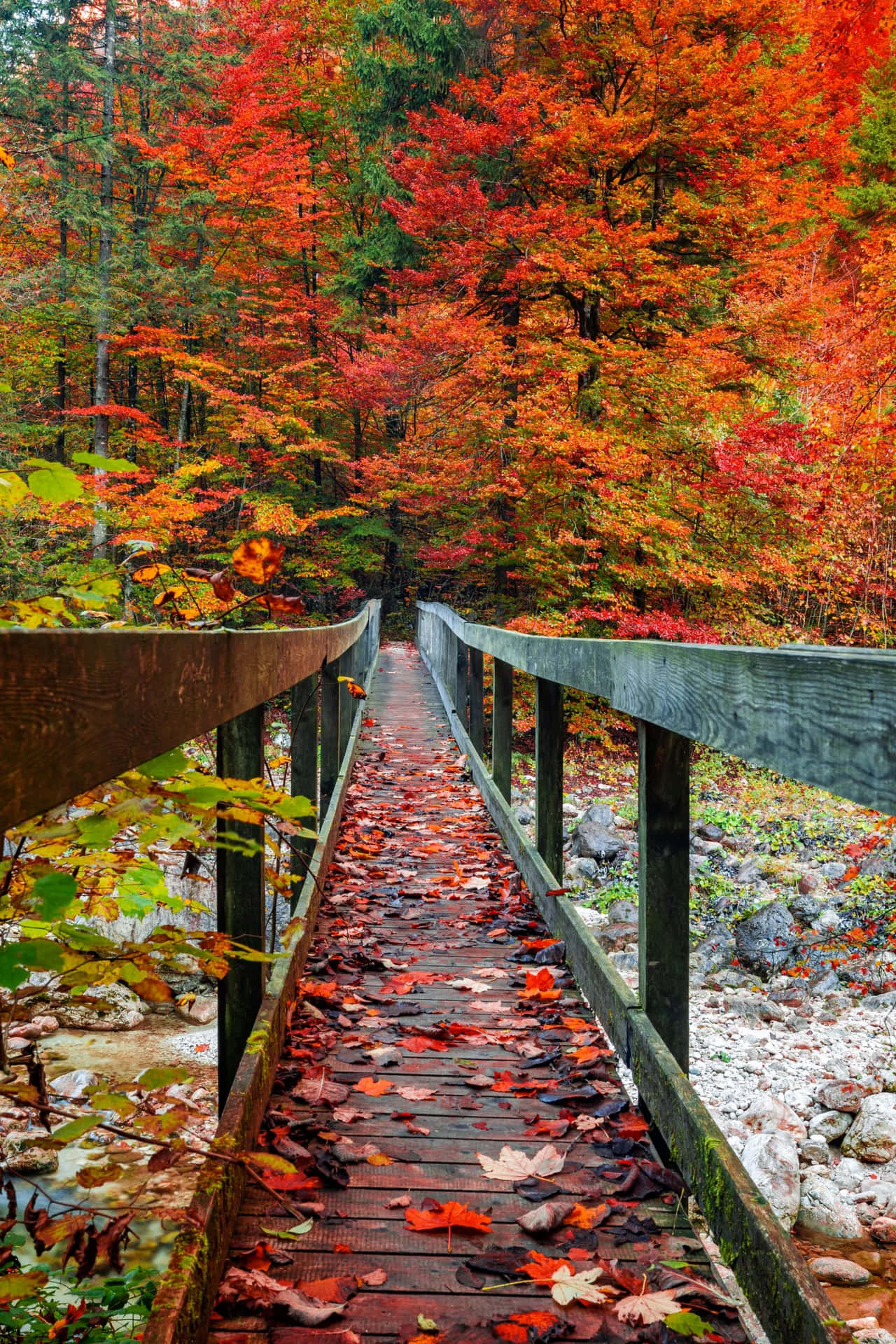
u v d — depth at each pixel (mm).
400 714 11312
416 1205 2090
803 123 14750
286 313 23672
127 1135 1724
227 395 19750
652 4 13609
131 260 19609
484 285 16328
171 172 20844
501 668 5902
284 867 3795
